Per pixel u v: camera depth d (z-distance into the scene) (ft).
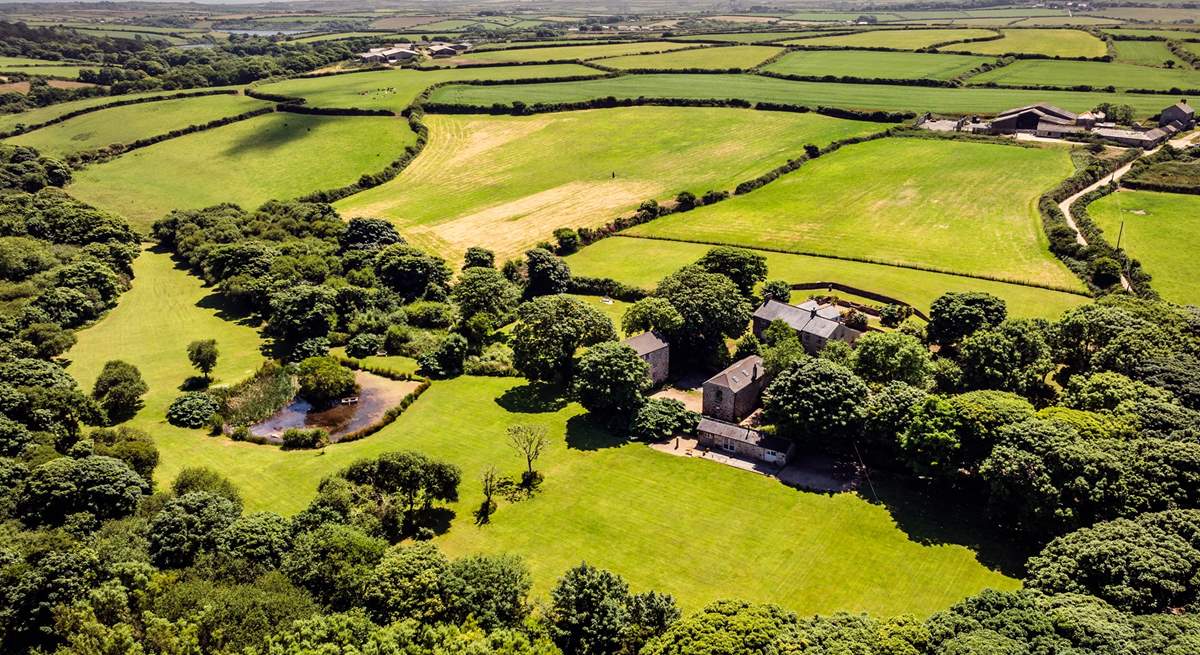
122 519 258.37
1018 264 501.56
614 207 655.35
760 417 364.38
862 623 202.90
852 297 478.18
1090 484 251.39
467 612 216.13
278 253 557.74
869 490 302.04
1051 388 354.54
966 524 277.64
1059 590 219.41
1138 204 582.35
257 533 244.83
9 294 468.34
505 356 438.81
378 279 530.68
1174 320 362.74
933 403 294.25
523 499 304.50
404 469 283.18
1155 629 187.01
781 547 270.67
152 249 623.77
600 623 211.20
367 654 193.67
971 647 182.70
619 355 361.30
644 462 330.13
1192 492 246.68
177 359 436.76
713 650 190.19
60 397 335.47
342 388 393.50
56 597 215.72
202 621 206.39
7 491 263.29
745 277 469.57
